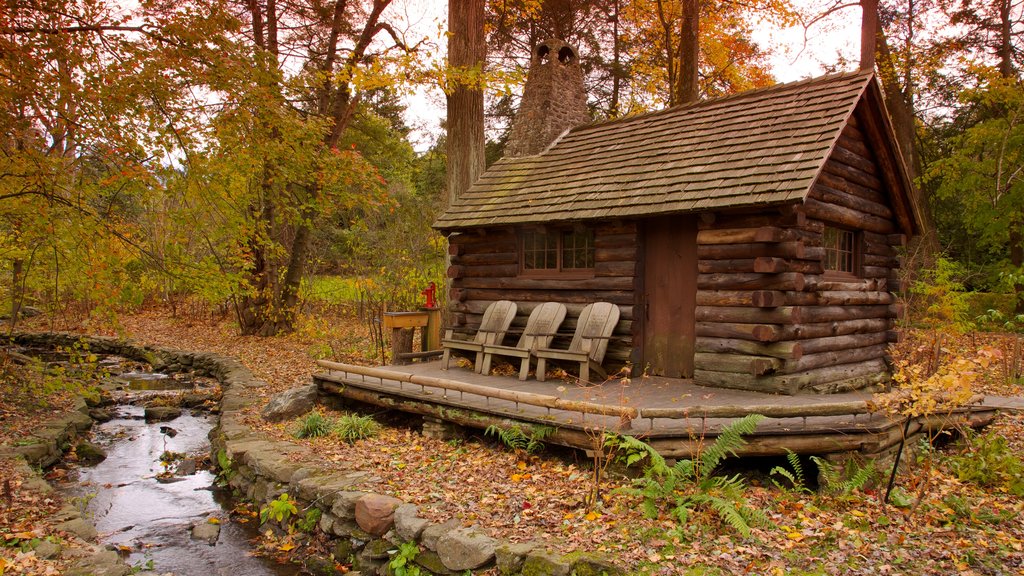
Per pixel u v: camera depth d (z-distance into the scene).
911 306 13.29
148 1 6.77
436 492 5.47
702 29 20.03
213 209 10.03
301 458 6.60
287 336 16.20
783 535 4.44
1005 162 16.48
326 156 9.71
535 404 6.04
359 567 4.97
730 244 7.12
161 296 22.27
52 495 5.85
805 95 8.03
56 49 6.28
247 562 5.38
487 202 9.84
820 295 7.32
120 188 7.39
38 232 7.16
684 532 4.43
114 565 4.50
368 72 10.99
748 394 6.84
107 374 8.45
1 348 8.64
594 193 8.47
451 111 12.77
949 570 3.91
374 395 7.92
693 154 8.12
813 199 7.12
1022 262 17.22
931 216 17.66
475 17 12.65
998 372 10.40
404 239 16.45
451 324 10.39
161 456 8.12
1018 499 5.18
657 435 5.38
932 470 5.77
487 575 4.22
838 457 5.42
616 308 8.01
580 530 4.56
